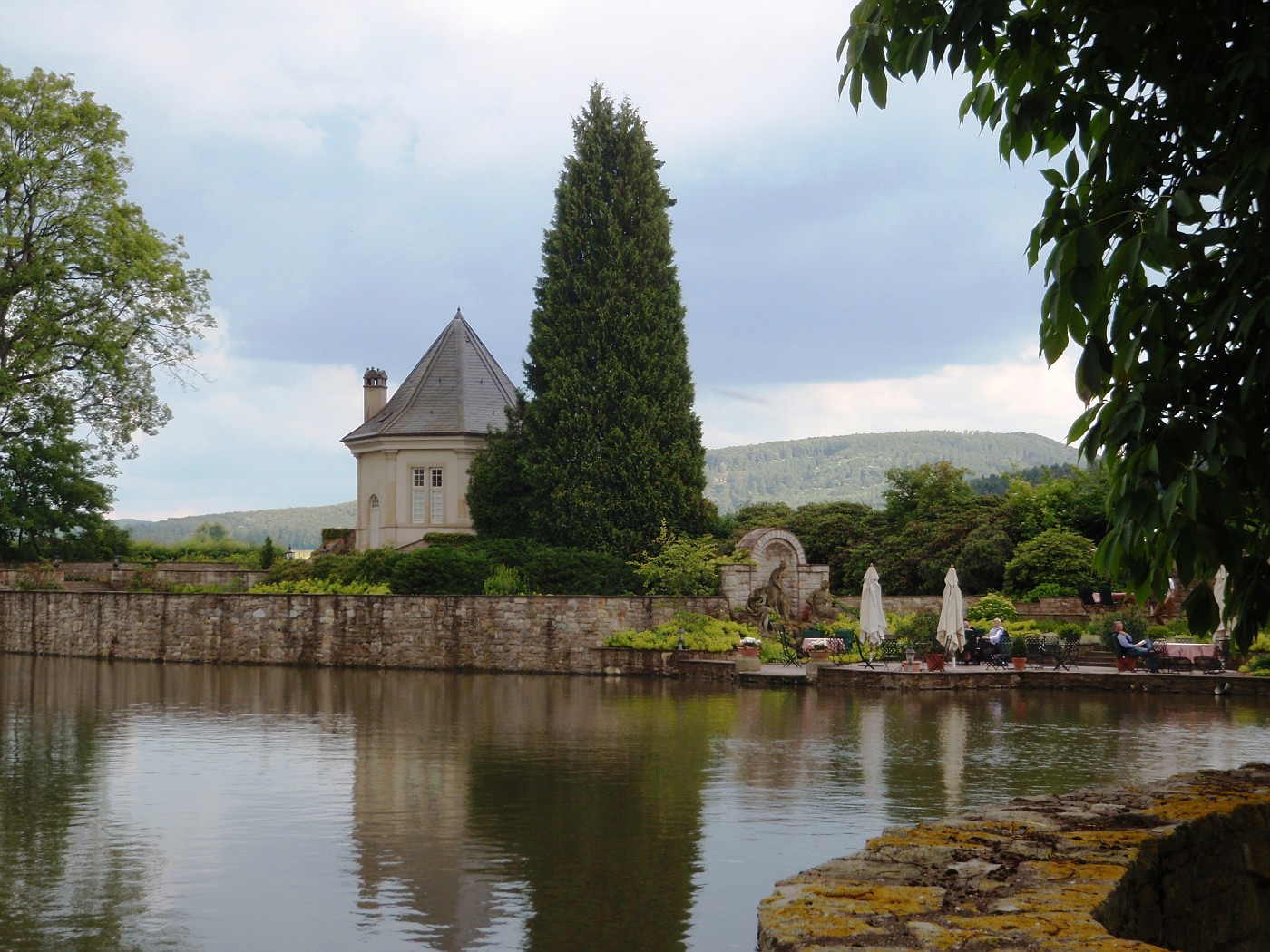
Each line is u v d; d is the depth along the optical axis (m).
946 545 46.12
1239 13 6.53
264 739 21.89
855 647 37.66
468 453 55.22
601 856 12.58
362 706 28.06
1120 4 6.66
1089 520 44.12
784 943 4.31
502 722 24.59
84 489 56.44
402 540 55.06
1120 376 6.49
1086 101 6.86
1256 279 6.23
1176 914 5.99
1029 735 21.53
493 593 41.62
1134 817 6.43
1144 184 6.79
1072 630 34.44
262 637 42.97
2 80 53.16
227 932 10.17
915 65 6.91
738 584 41.25
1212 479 6.07
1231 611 7.00
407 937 10.02
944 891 4.96
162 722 24.83
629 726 23.59
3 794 16.30
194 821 14.45
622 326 47.72
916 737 21.47
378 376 63.47
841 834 13.41
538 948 9.68
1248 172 6.11
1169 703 27.52
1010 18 6.76
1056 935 4.34
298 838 13.57
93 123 54.34
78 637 47.56
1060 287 6.30
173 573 55.69
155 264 55.12
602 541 46.25
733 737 21.75
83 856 12.77
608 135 49.50
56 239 54.31
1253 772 8.05
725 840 13.18
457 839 13.43
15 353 53.41
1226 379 6.48
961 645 32.84
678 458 47.88
